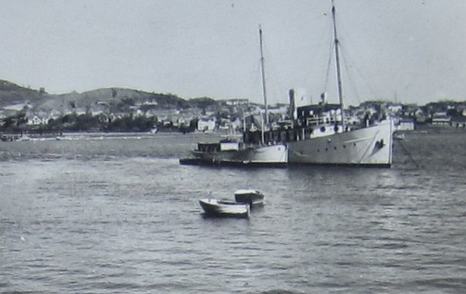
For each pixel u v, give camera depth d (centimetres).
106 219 5991
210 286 3712
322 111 11756
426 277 3844
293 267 4094
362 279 3819
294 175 10081
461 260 4216
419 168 11394
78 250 4631
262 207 6669
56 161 15575
